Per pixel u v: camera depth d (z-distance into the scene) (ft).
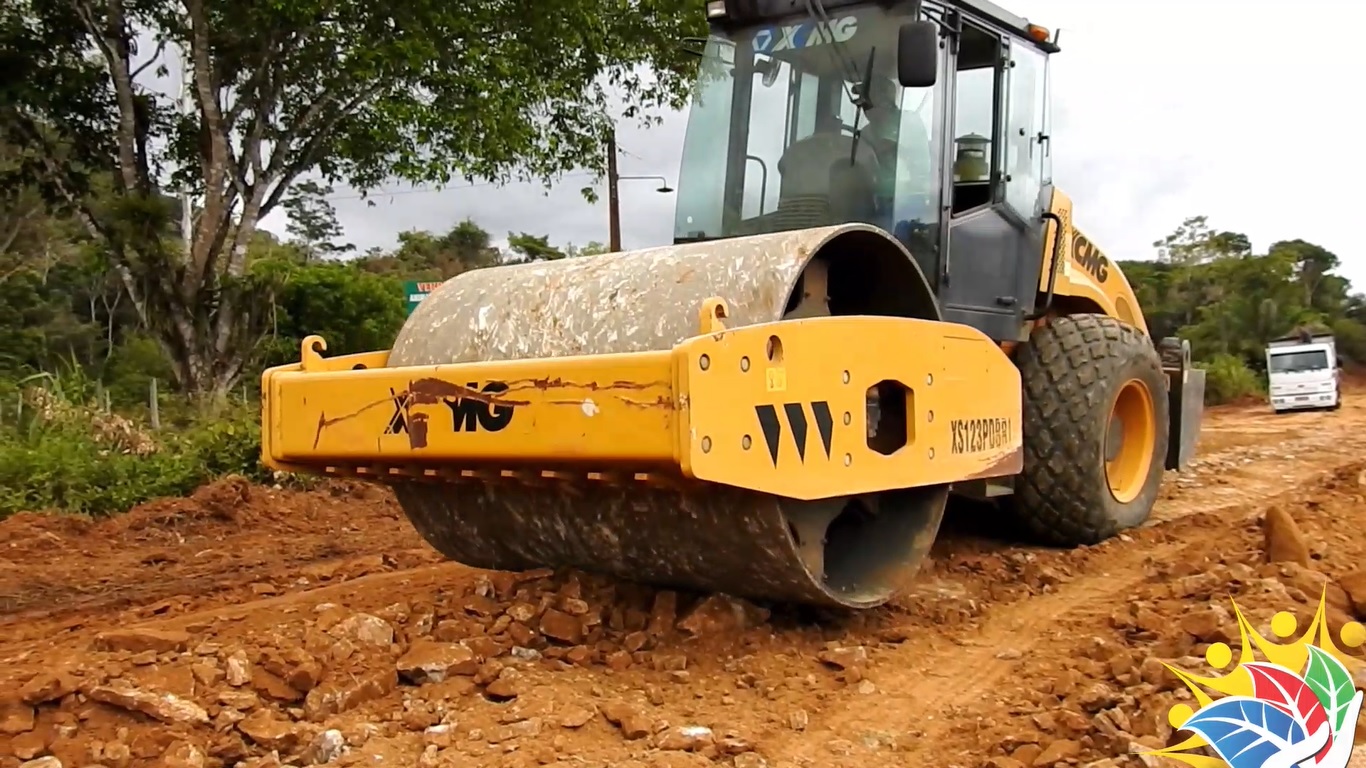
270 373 12.16
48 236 68.44
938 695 11.55
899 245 12.43
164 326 41.91
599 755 9.49
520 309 12.35
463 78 41.55
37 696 9.85
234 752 9.45
